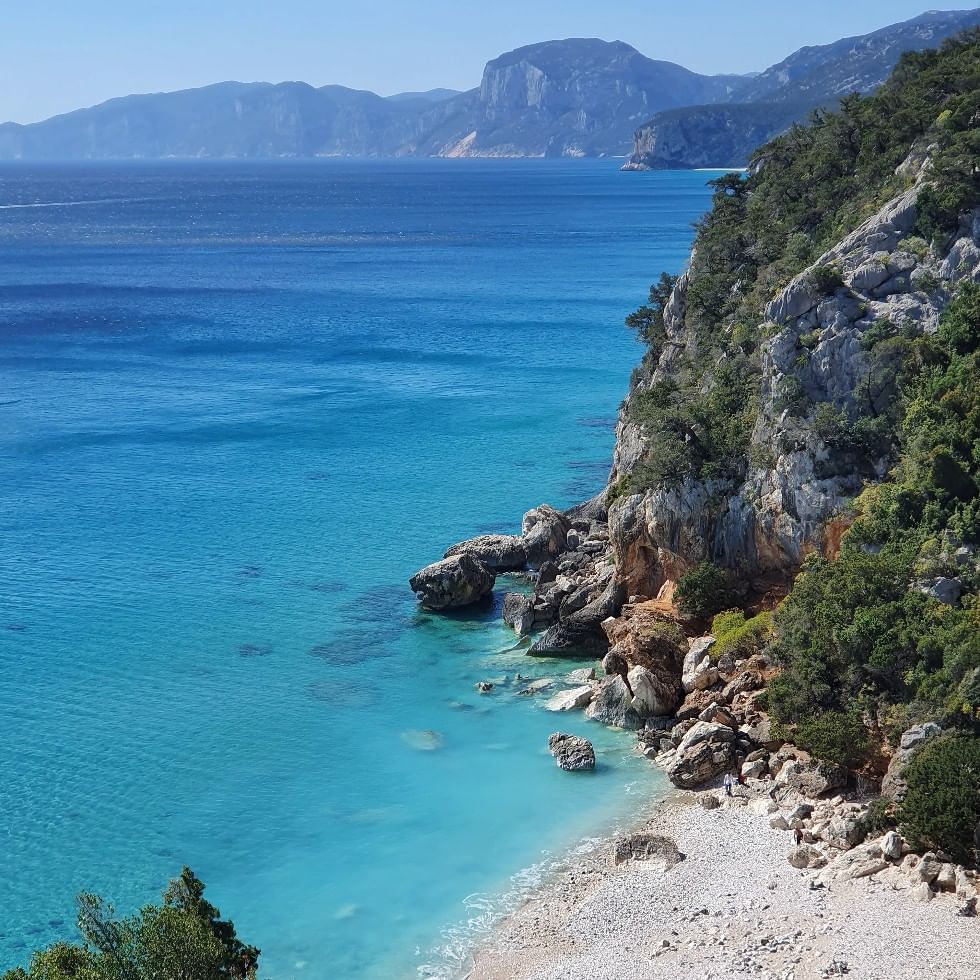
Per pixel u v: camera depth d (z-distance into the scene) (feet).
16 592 240.53
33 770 173.27
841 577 173.88
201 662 208.44
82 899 110.11
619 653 195.42
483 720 185.26
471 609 231.50
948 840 128.26
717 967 119.24
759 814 151.43
